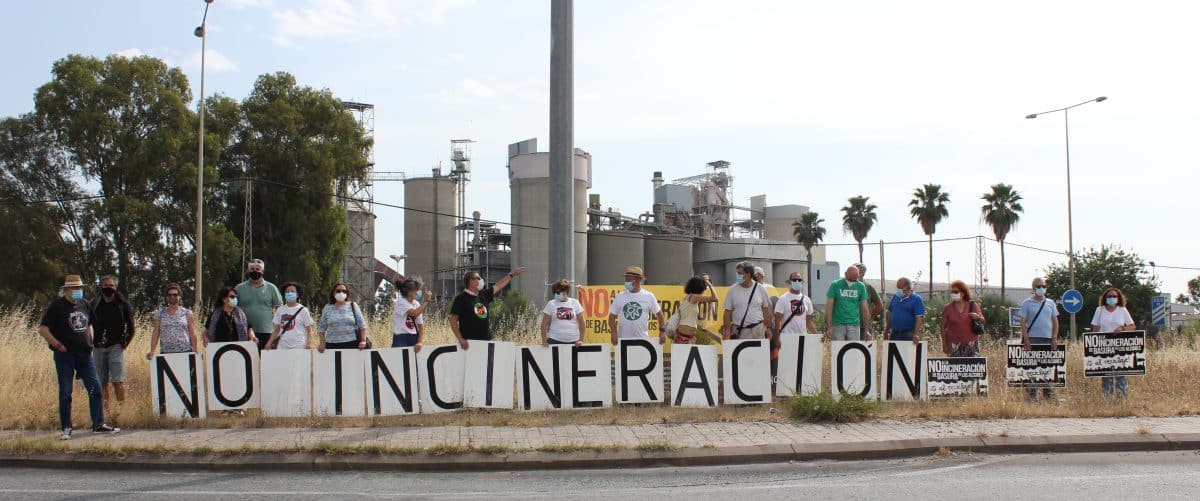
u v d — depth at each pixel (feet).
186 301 134.10
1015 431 29.60
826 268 252.42
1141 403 35.68
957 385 36.73
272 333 36.70
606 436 29.14
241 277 139.85
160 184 132.87
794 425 31.17
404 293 37.01
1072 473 24.94
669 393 36.83
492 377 34.83
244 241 136.15
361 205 247.29
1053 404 35.58
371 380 33.91
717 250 299.58
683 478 24.63
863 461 26.86
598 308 47.39
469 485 23.88
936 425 30.99
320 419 32.58
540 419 32.63
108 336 34.04
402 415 33.86
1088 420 32.17
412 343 36.81
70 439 28.94
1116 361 38.63
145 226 128.47
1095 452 28.07
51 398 36.04
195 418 32.99
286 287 36.45
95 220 128.47
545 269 250.37
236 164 149.28
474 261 277.03
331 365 33.94
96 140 129.29
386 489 23.41
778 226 345.51
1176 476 24.50
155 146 128.26
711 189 324.80
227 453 26.71
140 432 30.66
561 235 46.57
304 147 147.95
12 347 46.78
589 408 35.12
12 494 22.84
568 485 23.80
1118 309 40.93
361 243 252.42
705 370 35.68
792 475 24.94
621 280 260.62
